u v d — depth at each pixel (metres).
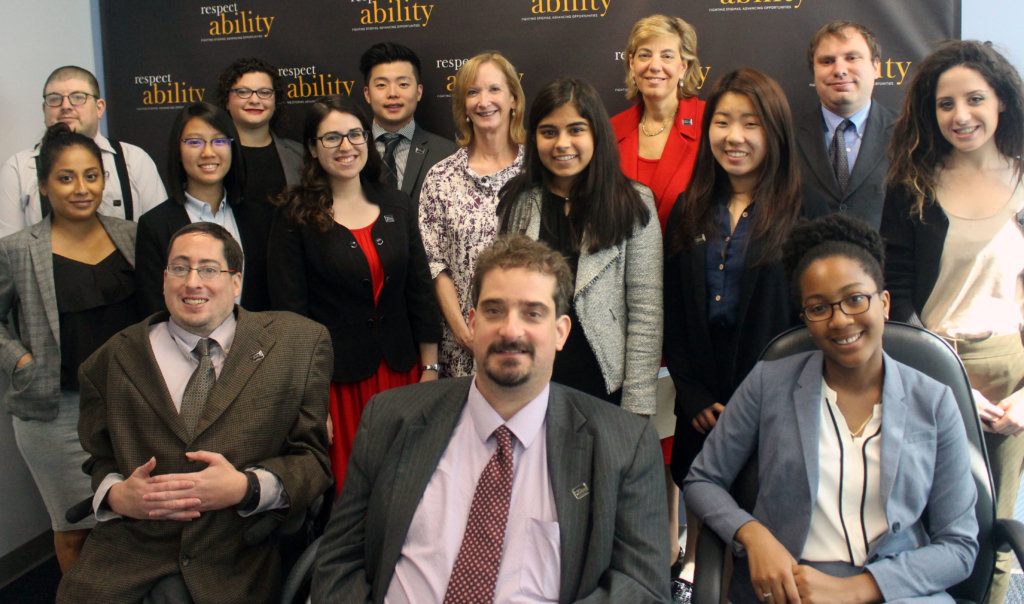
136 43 3.25
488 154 2.57
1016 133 2.03
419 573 1.41
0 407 2.76
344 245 2.34
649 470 1.46
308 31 3.13
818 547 1.52
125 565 1.75
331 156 2.30
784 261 1.68
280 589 1.81
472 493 1.45
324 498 1.97
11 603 2.62
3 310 2.39
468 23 3.05
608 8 2.97
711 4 2.91
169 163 2.41
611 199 2.06
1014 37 2.77
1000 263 2.07
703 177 2.13
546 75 3.04
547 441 1.45
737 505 1.62
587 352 2.11
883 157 2.50
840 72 2.49
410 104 2.89
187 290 1.81
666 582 1.40
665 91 2.61
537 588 1.38
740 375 2.09
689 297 2.13
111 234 2.44
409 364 2.46
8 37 2.85
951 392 1.54
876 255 1.56
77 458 2.44
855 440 1.54
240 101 2.75
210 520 1.75
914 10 2.81
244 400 1.82
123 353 1.85
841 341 1.50
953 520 1.50
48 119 2.71
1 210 2.64
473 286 1.50
